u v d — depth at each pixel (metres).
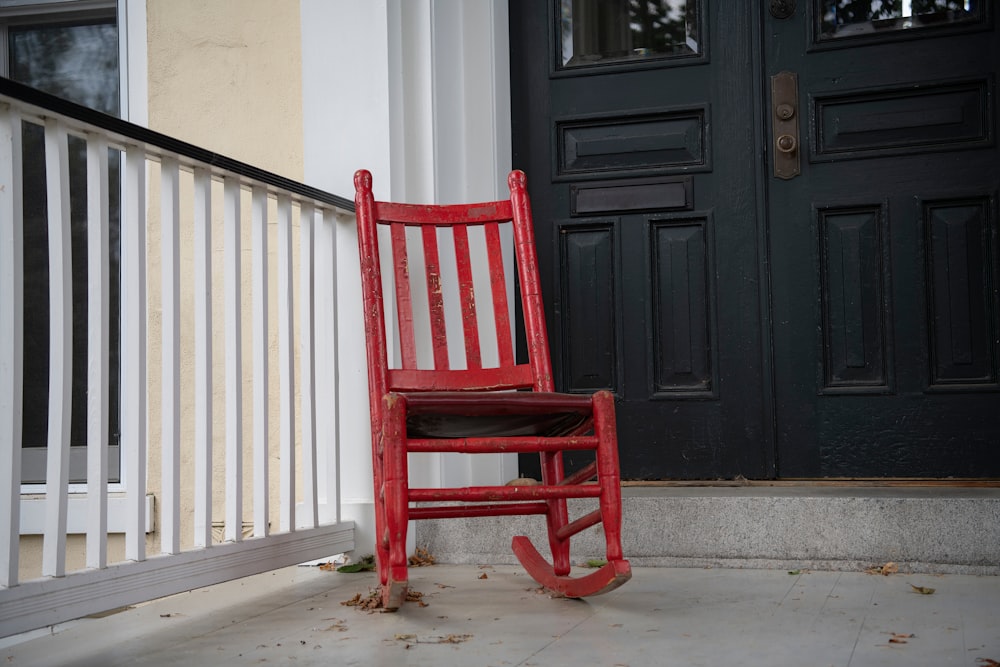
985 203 2.79
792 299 2.90
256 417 2.31
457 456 2.83
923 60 2.84
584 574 2.40
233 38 2.96
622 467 3.00
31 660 1.69
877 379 2.84
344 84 2.75
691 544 2.49
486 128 2.95
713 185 2.97
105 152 1.81
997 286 2.76
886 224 2.85
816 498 2.43
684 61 2.99
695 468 2.95
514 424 2.04
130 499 1.86
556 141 3.08
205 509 2.08
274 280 2.91
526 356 3.08
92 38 3.12
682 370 2.97
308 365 2.48
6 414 1.57
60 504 1.67
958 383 2.79
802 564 2.43
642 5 3.05
